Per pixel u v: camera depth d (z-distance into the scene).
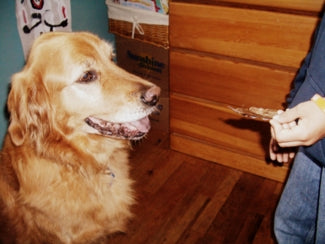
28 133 1.42
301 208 1.34
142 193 2.30
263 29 1.79
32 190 1.43
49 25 2.28
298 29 1.69
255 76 1.98
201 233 2.01
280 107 2.01
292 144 0.97
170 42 2.20
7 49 2.06
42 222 1.48
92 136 1.56
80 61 1.38
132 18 2.52
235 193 2.30
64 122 1.46
